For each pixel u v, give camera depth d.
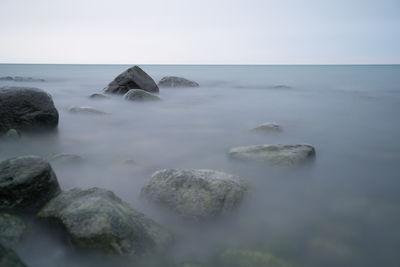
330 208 4.77
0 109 7.56
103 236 3.20
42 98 8.27
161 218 4.25
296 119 11.75
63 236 3.44
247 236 4.01
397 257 3.69
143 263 3.29
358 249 3.81
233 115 12.42
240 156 6.30
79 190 3.91
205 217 4.05
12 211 3.74
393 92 21.11
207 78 34.47
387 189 5.50
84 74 41.53
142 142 8.30
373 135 9.38
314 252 3.74
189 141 8.46
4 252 2.88
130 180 5.59
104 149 7.60
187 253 3.68
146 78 16.48
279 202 4.91
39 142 7.95
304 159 5.99
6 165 3.96
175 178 4.47
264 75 41.75
